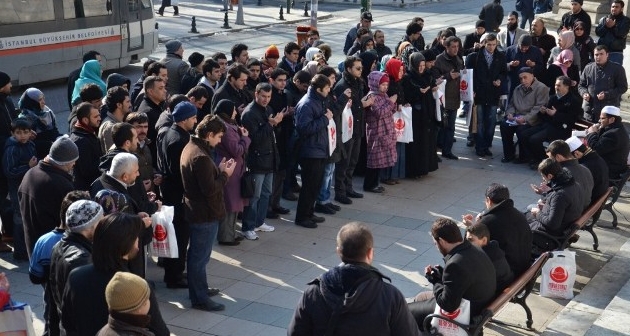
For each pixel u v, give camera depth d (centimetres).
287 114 1065
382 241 1022
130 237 527
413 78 1241
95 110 848
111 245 521
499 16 1808
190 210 789
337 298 484
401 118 1206
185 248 858
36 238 762
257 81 1148
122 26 2195
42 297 850
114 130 776
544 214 891
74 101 1160
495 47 1370
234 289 872
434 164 1309
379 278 494
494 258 718
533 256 880
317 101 1025
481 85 1377
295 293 867
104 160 770
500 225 768
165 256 766
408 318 497
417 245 1012
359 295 480
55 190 748
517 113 1356
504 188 784
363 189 1226
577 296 854
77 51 2058
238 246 991
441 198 1202
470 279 652
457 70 1362
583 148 1001
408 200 1188
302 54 1491
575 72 1447
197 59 1208
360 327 481
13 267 932
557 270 857
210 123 785
